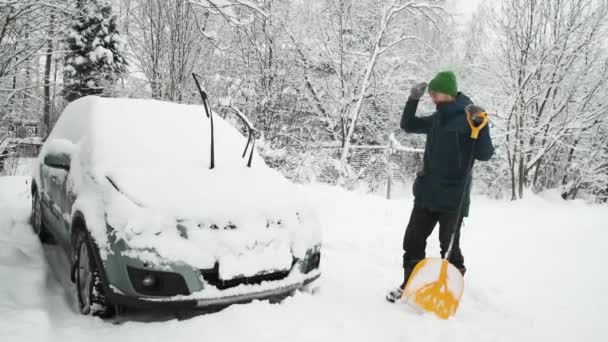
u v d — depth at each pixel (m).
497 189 17.58
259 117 12.44
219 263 2.95
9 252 4.01
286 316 3.11
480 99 16.86
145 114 4.16
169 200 3.07
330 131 16.72
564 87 15.74
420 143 20.30
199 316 3.01
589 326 3.54
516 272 4.83
